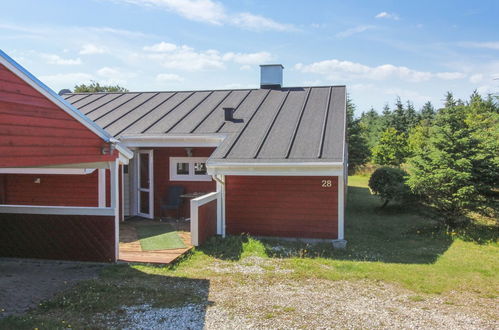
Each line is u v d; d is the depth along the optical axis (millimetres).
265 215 9789
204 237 8984
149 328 4551
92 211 7309
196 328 4582
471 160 10234
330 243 9234
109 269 6875
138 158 12125
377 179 14164
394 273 7062
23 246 7539
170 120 12164
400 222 12438
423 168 10758
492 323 4926
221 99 13789
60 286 5926
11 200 11305
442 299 5832
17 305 5129
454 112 10844
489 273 7152
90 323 4621
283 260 7906
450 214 10781
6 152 4703
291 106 12438
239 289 6055
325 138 9938
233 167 9352
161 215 11852
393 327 4723
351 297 5812
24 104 4988
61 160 5688
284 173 9148
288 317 4949
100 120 12672
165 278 6504
